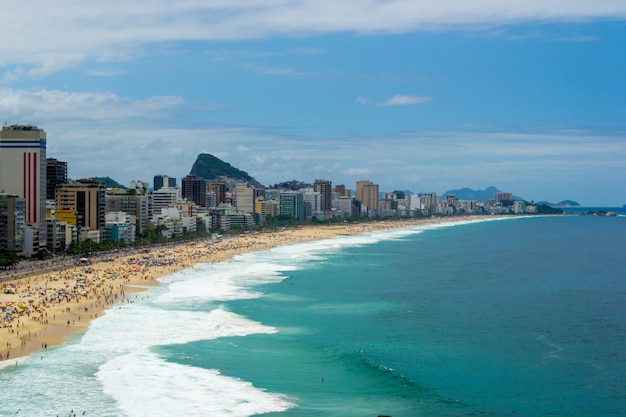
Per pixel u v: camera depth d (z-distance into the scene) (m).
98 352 145.00
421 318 187.62
